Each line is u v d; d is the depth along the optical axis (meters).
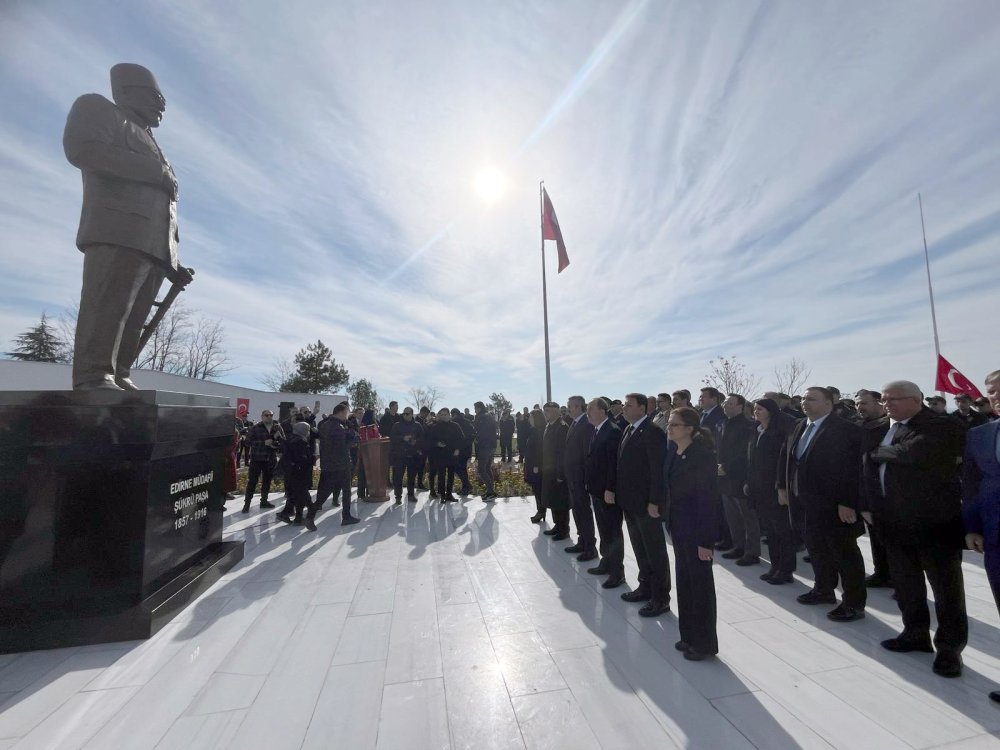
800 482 4.10
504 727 2.48
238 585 4.65
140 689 2.85
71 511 3.46
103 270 3.93
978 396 7.73
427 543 6.25
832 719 2.51
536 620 3.85
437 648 3.37
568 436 5.82
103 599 3.48
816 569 4.15
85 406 3.51
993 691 2.71
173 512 4.13
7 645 3.28
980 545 2.86
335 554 5.73
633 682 2.90
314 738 2.41
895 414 3.29
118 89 4.32
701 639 3.14
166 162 4.42
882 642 3.34
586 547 5.50
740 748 2.29
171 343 34.72
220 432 4.96
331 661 3.19
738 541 5.62
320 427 7.34
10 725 2.51
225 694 2.80
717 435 6.35
